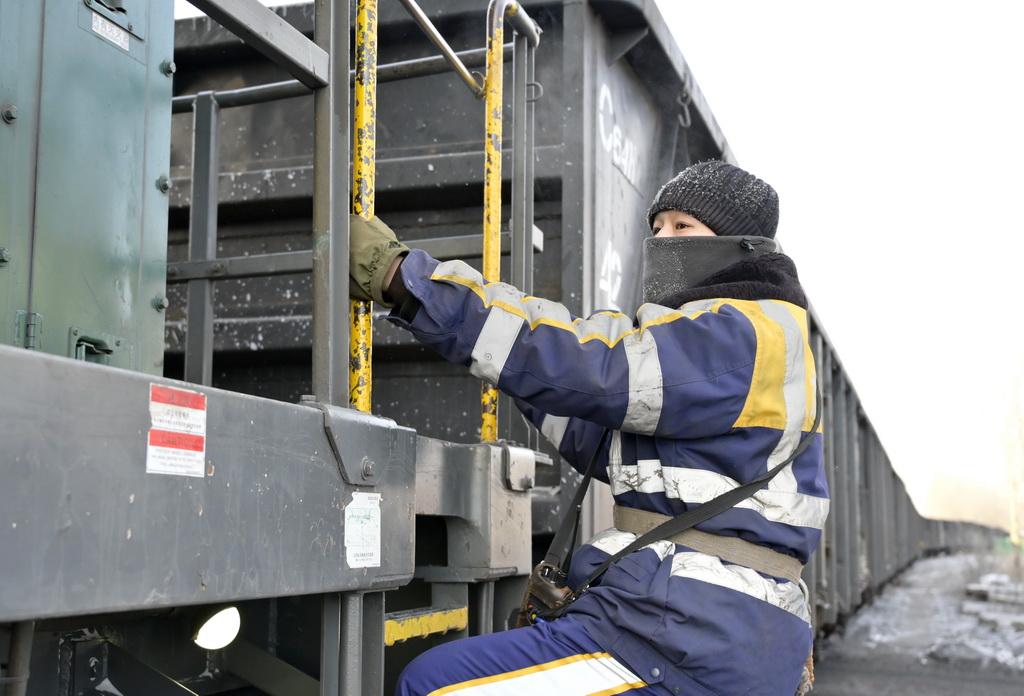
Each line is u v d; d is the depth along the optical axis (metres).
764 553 1.36
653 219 1.68
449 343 1.35
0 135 1.19
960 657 7.01
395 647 1.82
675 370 1.32
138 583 0.90
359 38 1.46
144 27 1.47
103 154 1.37
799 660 1.33
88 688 1.40
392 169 2.70
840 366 7.55
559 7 2.68
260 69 3.00
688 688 1.27
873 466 10.72
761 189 1.60
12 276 1.20
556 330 1.33
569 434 1.71
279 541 1.09
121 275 1.40
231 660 1.82
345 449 1.22
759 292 1.44
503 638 1.35
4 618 0.77
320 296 1.29
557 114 2.65
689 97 3.33
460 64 2.03
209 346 2.57
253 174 2.79
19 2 1.23
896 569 14.42
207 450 0.99
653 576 1.33
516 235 2.23
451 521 1.71
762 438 1.36
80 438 0.85
